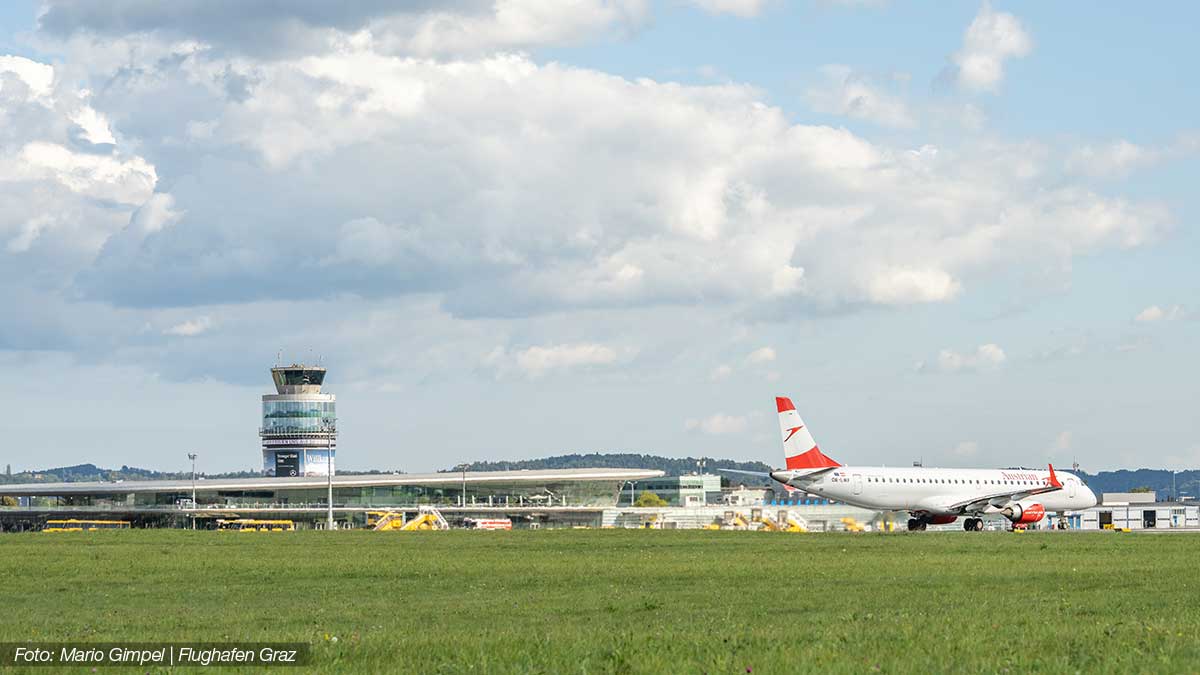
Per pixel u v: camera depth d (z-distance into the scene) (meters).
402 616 54.09
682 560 94.88
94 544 124.31
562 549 112.38
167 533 153.50
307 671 35.59
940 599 59.78
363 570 84.62
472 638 41.97
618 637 40.66
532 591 67.88
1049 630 41.84
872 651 35.62
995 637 39.78
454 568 86.31
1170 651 35.19
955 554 103.19
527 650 37.50
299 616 54.28
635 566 87.94
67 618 55.00
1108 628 42.44
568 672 33.25
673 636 41.53
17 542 128.62
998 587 67.31
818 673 31.48
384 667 35.41
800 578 75.62
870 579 74.19
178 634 46.34
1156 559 94.75
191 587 72.19
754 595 63.53
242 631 47.59
